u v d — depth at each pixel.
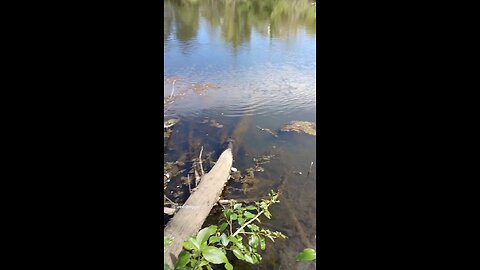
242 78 4.50
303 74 4.65
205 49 5.89
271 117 3.42
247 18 9.06
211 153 2.89
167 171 2.68
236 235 1.99
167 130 3.21
